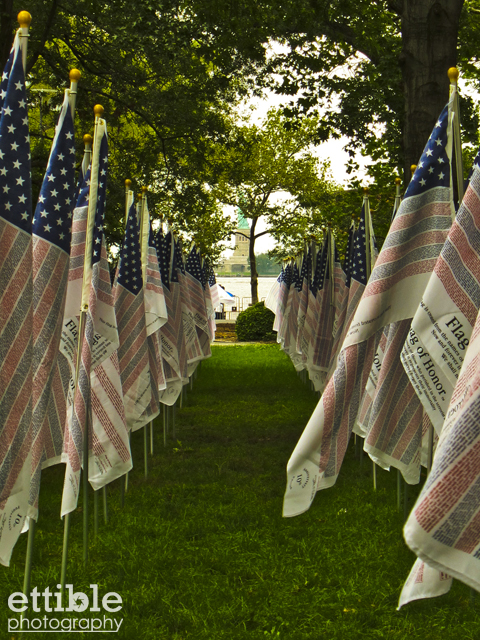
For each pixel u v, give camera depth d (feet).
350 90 44.75
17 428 13.24
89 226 17.24
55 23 47.03
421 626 15.01
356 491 25.38
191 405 47.24
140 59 51.03
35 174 48.73
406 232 13.75
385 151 49.98
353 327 13.41
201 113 55.36
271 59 46.24
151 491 25.63
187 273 46.01
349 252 32.19
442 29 29.35
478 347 9.04
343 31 41.52
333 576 17.51
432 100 29.27
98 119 17.47
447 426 9.11
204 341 46.29
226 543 19.90
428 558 8.29
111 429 20.20
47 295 14.90
